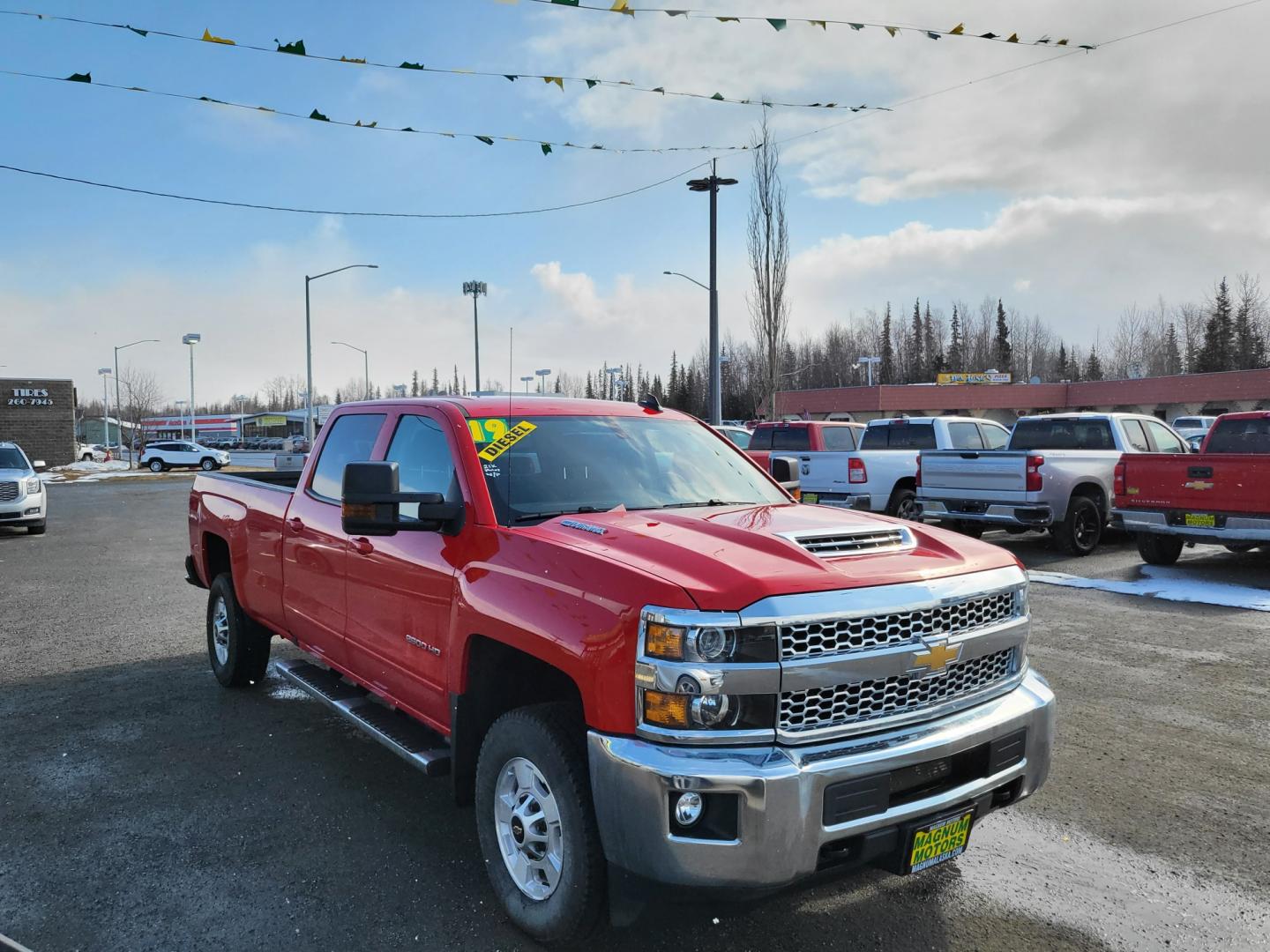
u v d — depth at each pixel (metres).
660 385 98.19
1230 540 9.82
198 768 4.71
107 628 8.11
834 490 13.34
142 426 76.12
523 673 3.46
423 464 4.03
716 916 3.00
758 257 28.25
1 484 15.86
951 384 60.19
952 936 3.15
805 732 2.63
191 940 3.12
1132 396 58.66
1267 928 3.22
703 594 2.60
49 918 3.27
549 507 3.63
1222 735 5.18
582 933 2.86
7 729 5.32
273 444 87.69
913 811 2.70
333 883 3.51
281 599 5.17
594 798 2.68
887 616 2.78
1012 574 3.21
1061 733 5.23
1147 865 3.68
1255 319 89.44
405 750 3.65
